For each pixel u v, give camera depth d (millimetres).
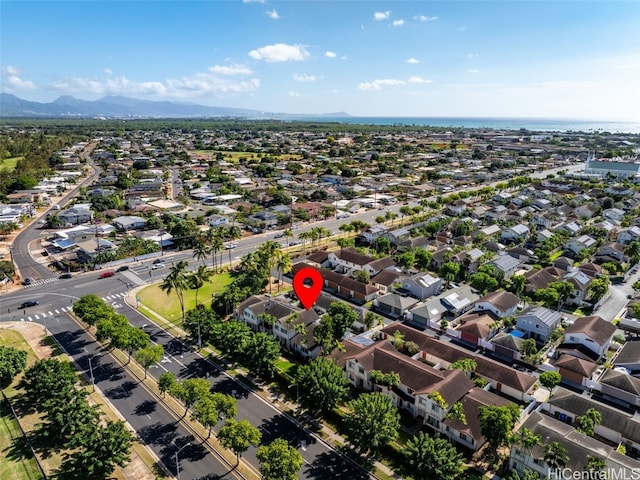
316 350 99312
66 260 158250
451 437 74375
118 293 134875
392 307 121250
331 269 153000
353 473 67938
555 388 88500
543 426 68625
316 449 72938
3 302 127312
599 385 86500
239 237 185500
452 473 63562
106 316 104812
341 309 105188
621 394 83875
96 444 66062
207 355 101875
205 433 76875
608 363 95750
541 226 197500
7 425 77625
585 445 64750
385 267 145750
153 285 140750
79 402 75938
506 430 67188
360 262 146250
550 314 109062
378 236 177625
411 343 97125
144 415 81188
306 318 105875
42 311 122375
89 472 63594
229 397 75688
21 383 85000
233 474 67875
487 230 184625
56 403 76000
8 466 68250
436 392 75500
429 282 130875
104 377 92750
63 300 129375
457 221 195250
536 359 94812
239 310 116625
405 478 66875
